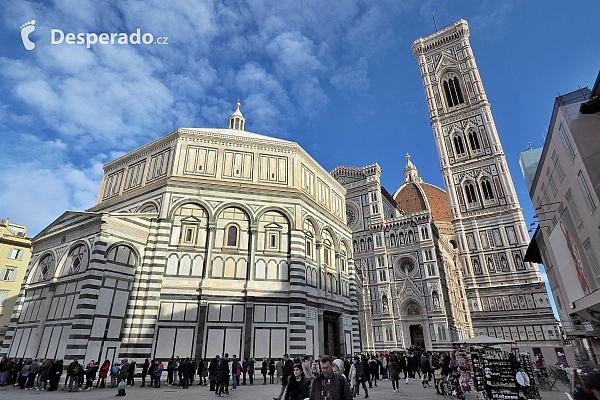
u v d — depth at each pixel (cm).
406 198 12188
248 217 3553
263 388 2473
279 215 3656
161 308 3050
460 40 9844
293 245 3534
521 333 6888
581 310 3400
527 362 2244
